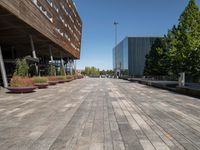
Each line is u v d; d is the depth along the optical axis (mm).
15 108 10617
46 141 5582
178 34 23422
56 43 37562
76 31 66438
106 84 34562
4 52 45219
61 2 42000
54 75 38406
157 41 48250
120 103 12469
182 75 20328
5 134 6199
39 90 21828
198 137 5949
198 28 22453
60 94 17703
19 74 21281
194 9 22844
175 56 23828
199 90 15531
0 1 16594
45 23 29984
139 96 16375
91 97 15555
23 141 5586
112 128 6840
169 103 12531
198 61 21859
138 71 84625
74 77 60031
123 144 5355
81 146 5215
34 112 9531
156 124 7395
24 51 50938
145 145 5293
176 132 6434
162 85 25047
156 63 47406
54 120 7945
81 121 7797
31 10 24000
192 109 10453
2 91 19703
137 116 8742
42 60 63094
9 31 27562
